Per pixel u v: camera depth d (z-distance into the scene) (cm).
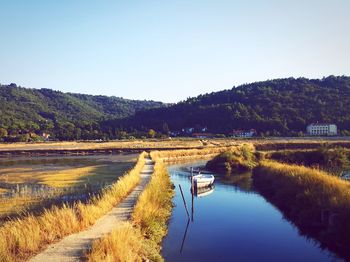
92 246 1398
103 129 18450
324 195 2242
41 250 1420
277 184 3206
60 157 7806
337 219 1906
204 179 3606
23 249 1392
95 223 1847
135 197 2580
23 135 16025
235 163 5322
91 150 8969
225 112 17150
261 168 4253
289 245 1933
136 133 16638
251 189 3625
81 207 1939
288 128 14538
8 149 9694
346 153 5241
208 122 17250
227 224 2336
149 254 1567
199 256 1759
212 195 3334
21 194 3014
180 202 3036
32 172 4853
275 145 7625
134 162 6072
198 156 7606
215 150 8138
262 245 1927
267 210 2698
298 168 3262
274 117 15275
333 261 1705
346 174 3938
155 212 2197
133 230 1688
